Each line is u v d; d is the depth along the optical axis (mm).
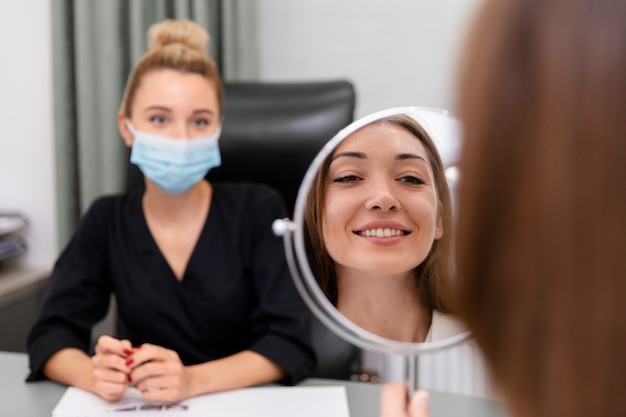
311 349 1031
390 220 456
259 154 1375
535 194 246
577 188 237
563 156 240
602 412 243
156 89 1089
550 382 248
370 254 476
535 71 253
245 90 1407
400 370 1778
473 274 270
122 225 1170
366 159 479
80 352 997
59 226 1798
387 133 459
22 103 1877
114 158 1768
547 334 247
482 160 261
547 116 245
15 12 1840
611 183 234
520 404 264
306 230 507
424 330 457
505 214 256
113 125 1756
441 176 404
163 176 1102
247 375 938
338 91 1383
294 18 1858
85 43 1718
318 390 899
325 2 1836
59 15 1719
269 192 1223
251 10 1720
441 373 1665
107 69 1733
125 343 881
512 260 252
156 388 861
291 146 1366
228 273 1147
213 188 1216
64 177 1782
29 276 1776
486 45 265
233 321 1155
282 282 1117
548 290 244
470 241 268
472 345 292
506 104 257
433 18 1786
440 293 417
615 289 234
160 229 1156
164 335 1140
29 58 1855
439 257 412
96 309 1169
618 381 239
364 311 494
